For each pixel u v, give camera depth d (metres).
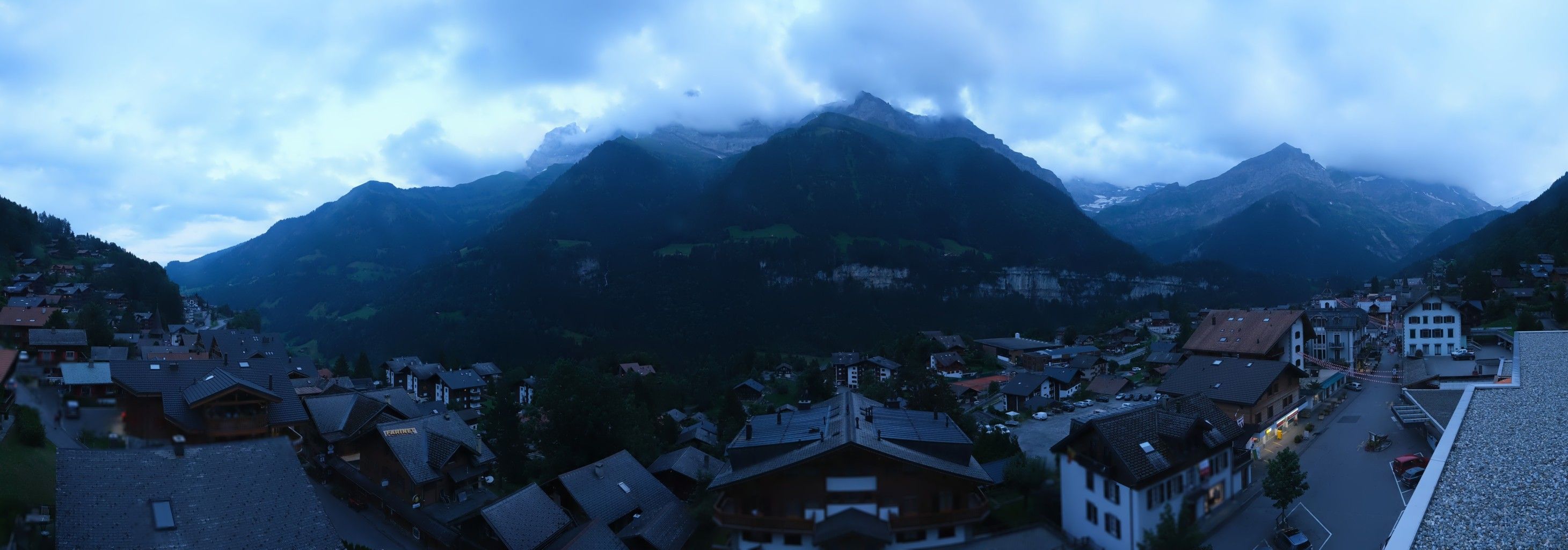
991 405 95.88
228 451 36.75
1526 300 124.50
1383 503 48.16
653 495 59.03
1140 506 39.31
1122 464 39.75
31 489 36.00
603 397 73.56
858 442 41.22
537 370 169.75
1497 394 56.81
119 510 31.77
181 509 32.84
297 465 37.88
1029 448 65.44
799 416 55.62
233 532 32.91
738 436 52.72
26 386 55.28
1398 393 81.81
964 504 42.41
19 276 151.12
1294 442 63.16
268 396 58.97
